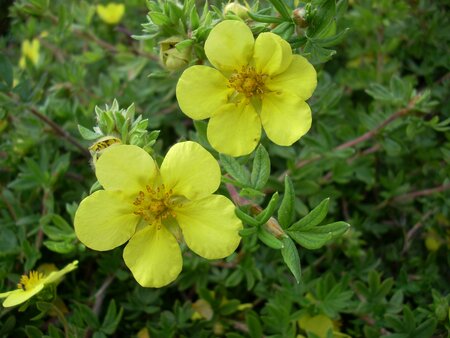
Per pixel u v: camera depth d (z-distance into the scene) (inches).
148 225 3.1
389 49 5.9
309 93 3.2
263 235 2.9
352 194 5.6
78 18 6.2
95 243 3.0
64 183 5.4
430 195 5.3
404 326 3.9
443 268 5.0
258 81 3.1
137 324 4.5
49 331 3.9
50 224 4.8
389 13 5.8
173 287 5.0
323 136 4.9
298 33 3.4
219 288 4.7
